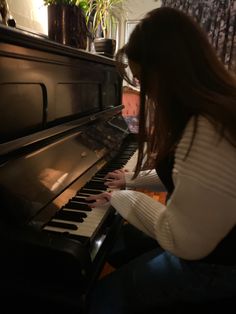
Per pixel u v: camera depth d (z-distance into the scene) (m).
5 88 0.82
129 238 1.18
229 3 2.98
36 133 0.94
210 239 0.61
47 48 0.92
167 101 0.66
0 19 1.08
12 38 0.75
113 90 1.84
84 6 1.64
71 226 0.85
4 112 0.83
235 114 0.60
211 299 0.76
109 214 0.98
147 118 0.71
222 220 0.60
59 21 1.29
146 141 0.74
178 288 0.77
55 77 1.08
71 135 1.19
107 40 1.83
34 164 0.89
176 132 0.68
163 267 0.82
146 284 0.80
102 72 1.59
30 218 0.78
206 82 0.63
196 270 0.77
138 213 0.81
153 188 1.22
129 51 0.70
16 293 0.74
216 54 0.67
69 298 0.70
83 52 1.18
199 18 3.11
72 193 1.03
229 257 0.72
